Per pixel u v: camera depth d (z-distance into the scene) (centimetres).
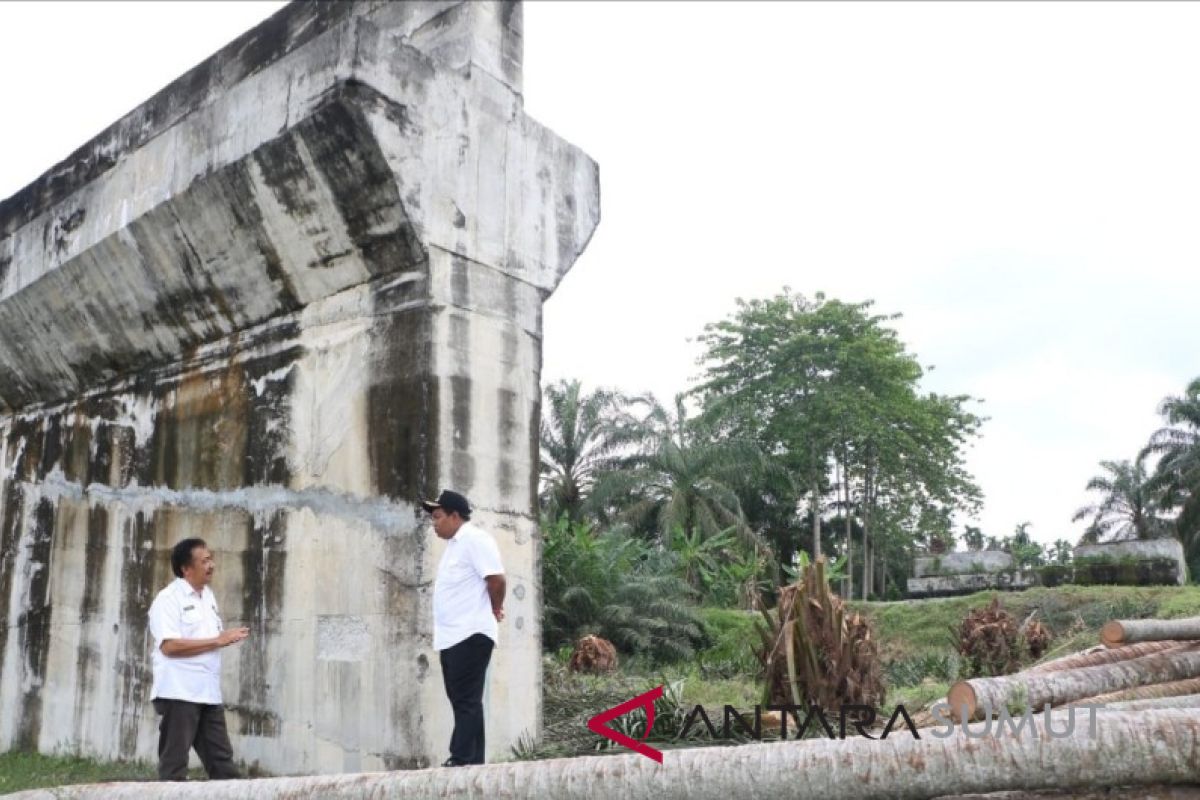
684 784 330
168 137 715
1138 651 527
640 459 2714
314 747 591
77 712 779
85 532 815
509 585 618
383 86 591
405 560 570
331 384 636
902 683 1179
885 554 3384
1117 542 1986
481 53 666
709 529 2583
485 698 590
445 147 627
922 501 3397
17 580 886
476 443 610
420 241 598
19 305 859
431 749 546
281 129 616
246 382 695
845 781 316
